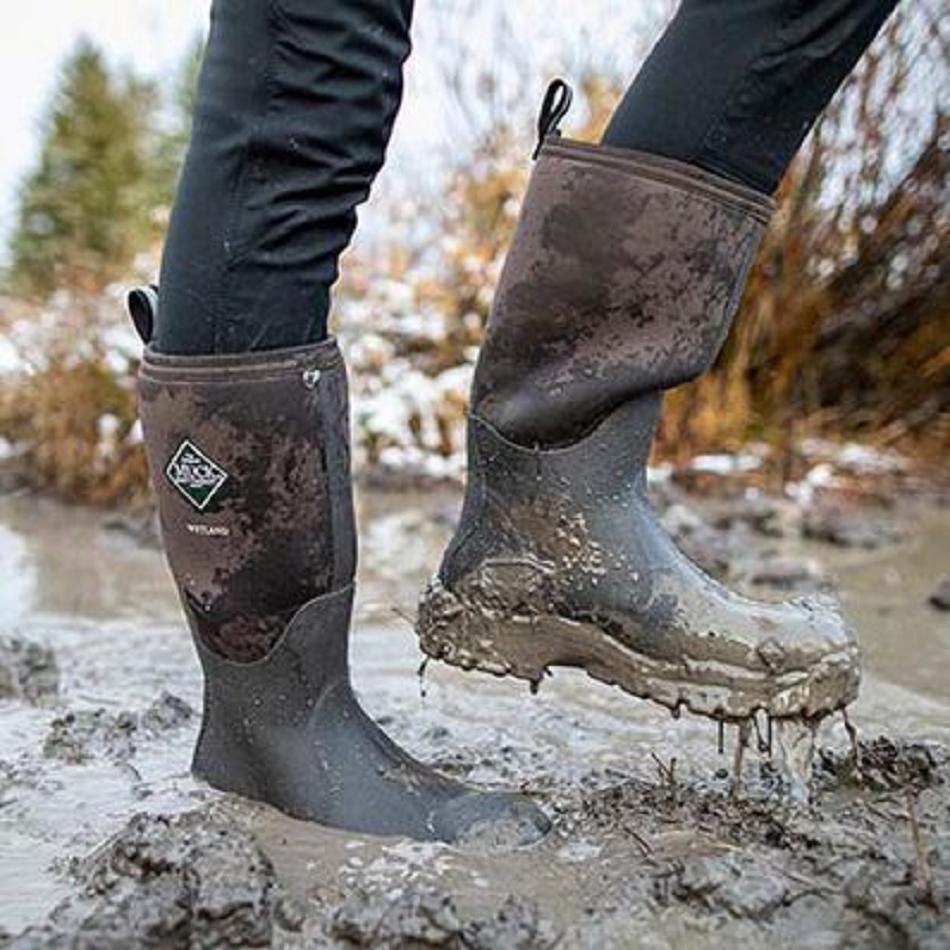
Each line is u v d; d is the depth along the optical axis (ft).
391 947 4.02
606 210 4.41
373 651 7.54
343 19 4.34
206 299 4.50
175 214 4.58
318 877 4.40
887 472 14.25
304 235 4.49
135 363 12.92
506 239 15.65
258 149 4.40
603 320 4.47
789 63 4.33
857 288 15.15
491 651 4.68
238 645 4.78
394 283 15.48
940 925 4.07
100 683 6.98
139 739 5.84
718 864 4.30
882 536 11.50
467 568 4.67
